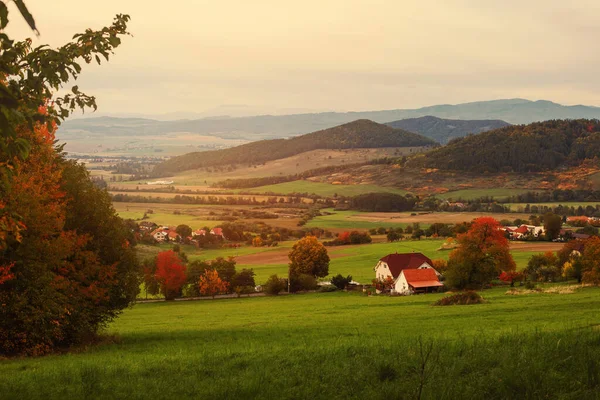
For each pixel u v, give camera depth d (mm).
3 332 23219
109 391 11320
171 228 180750
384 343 16078
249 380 11062
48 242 24234
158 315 62312
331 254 140375
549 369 9758
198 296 94438
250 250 158500
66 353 24828
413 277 89812
